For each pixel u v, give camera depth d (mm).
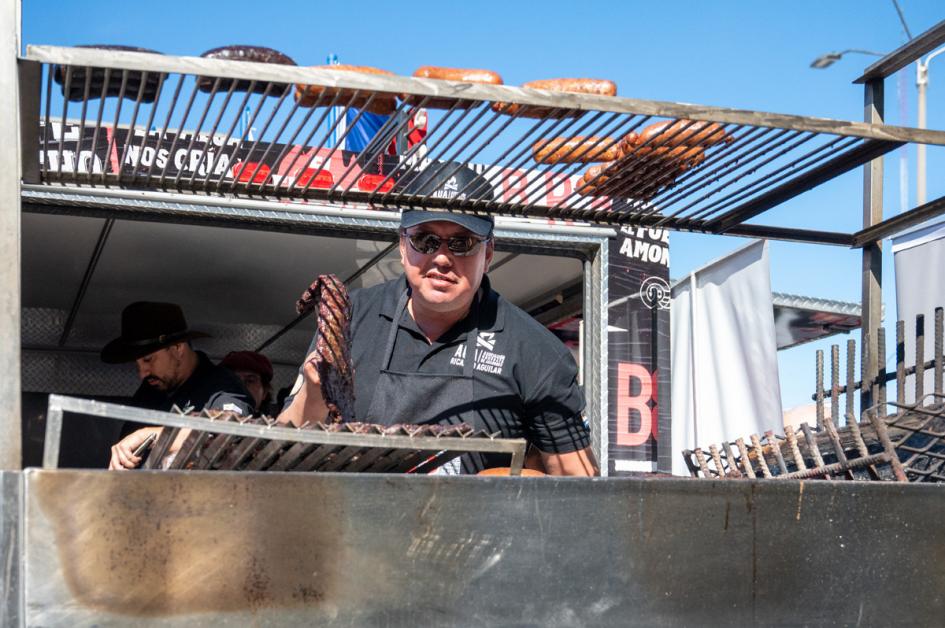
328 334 1812
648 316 4148
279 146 2996
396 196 2088
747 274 4367
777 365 4180
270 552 1231
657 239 4211
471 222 2127
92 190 3229
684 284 4902
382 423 2297
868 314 2629
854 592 1488
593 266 4047
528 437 2516
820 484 1492
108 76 1470
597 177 2072
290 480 1248
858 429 1955
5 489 1151
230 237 4129
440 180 2123
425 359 2332
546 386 2385
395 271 4715
